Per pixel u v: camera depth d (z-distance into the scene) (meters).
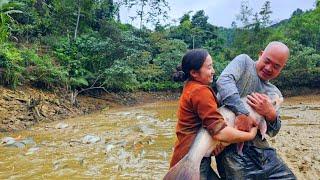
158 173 6.81
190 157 2.97
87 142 10.12
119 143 9.87
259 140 3.48
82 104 21.47
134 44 27.58
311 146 8.66
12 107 15.18
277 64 3.45
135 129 12.40
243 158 3.40
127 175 6.71
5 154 8.70
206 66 3.21
